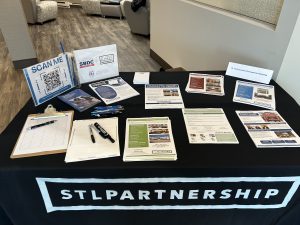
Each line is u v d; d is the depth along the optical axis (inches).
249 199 38.3
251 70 55.1
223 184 35.8
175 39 106.5
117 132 38.6
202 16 81.4
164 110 44.3
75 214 40.0
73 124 40.1
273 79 57.7
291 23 49.6
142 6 167.0
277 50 54.7
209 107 45.5
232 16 67.3
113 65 54.4
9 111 93.2
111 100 46.9
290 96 49.6
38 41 171.6
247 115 43.2
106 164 33.1
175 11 100.5
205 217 41.5
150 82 54.0
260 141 37.2
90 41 173.0
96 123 40.0
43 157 33.9
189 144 36.6
